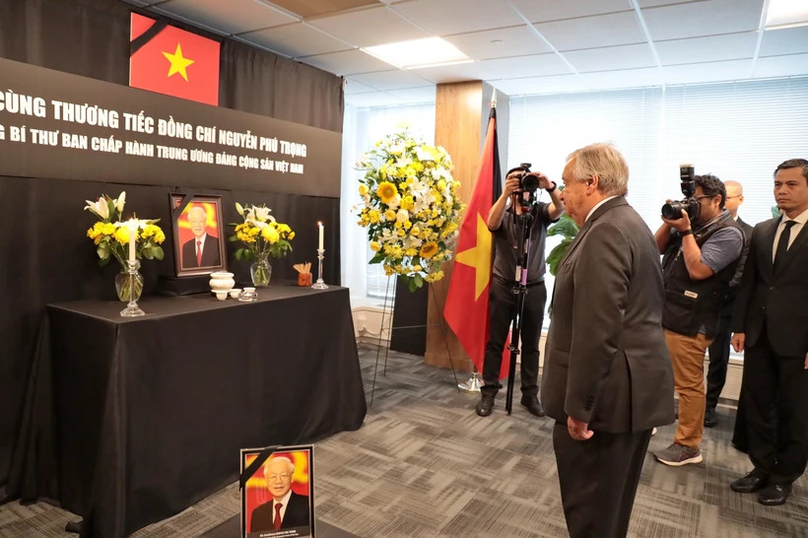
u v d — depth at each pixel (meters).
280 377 2.76
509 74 4.12
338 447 2.97
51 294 2.46
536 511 2.37
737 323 2.63
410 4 2.83
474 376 4.09
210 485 2.41
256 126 3.39
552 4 2.76
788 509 2.44
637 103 4.39
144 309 2.28
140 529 2.12
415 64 4.00
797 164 2.32
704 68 3.78
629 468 1.71
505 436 3.20
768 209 3.98
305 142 3.76
